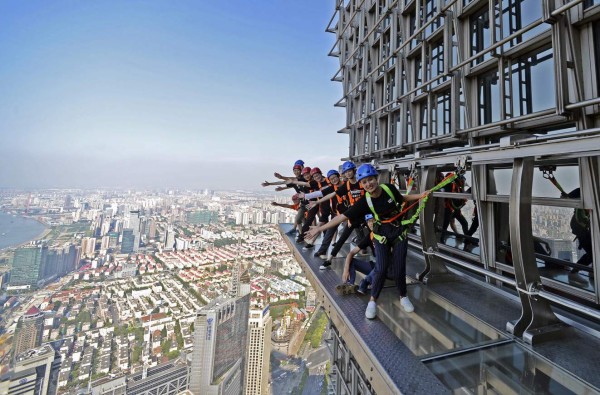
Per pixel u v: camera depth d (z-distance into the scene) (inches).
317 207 200.4
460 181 177.9
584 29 111.3
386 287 126.3
